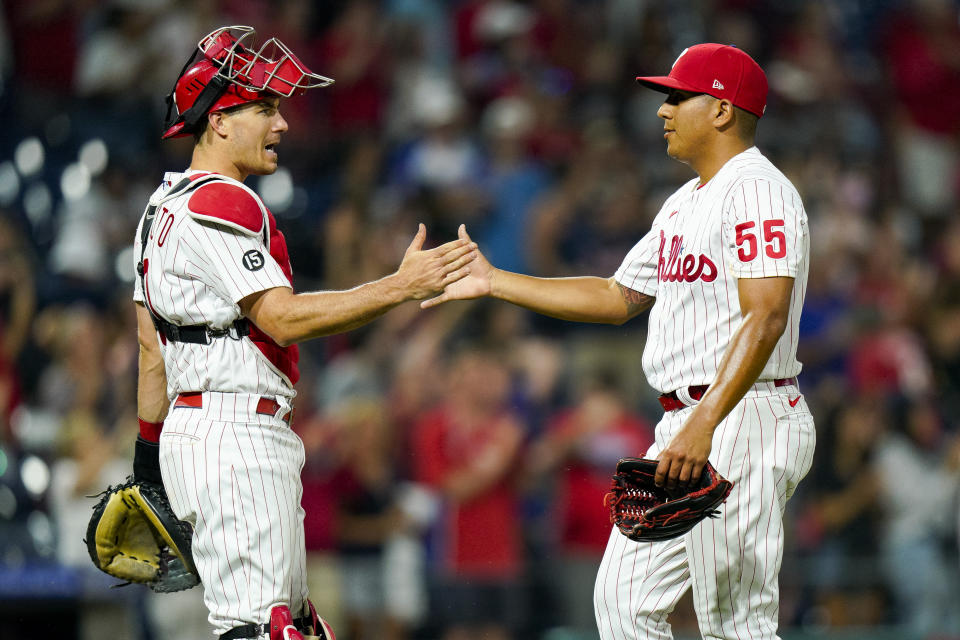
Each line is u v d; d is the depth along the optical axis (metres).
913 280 41.59
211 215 14.77
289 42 44.19
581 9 48.78
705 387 15.61
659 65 46.53
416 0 47.78
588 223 39.97
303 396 33.00
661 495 15.19
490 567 29.47
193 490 15.00
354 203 39.41
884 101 50.28
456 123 41.44
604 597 16.75
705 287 15.54
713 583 15.54
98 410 30.67
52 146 39.88
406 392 32.91
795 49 49.88
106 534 16.44
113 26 42.06
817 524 32.62
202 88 15.36
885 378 36.50
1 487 27.59
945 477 33.31
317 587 28.89
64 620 26.58
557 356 34.84
